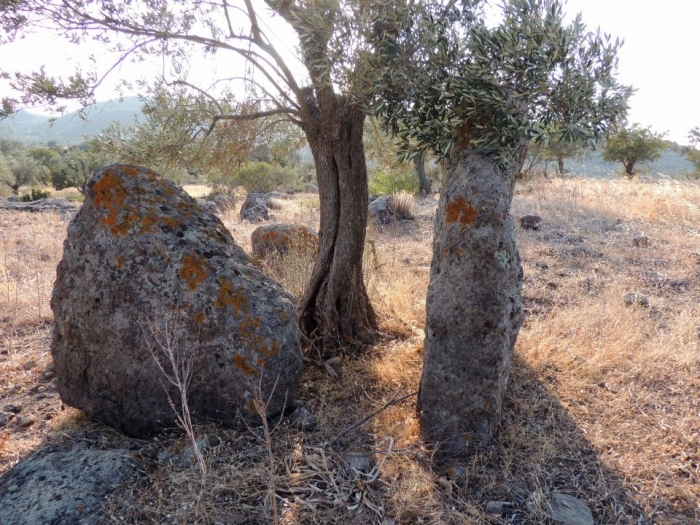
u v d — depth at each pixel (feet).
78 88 11.69
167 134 14.14
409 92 9.76
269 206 50.19
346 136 13.67
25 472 8.85
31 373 14.01
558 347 14.17
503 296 9.80
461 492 9.02
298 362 10.78
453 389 10.05
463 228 9.93
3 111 11.22
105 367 10.39
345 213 14.06
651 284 20.72
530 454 10.06
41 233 36.76
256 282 10.88
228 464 9.33
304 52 12.17
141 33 12.27
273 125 16.72
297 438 10.35
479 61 9.06
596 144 9.69
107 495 8.43
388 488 8.94
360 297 15.06
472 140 9.87
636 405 11.82
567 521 8.24
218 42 12.51
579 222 32.58
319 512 8.38
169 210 10.87
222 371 10.20
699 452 10.03
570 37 8.68
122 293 10.28
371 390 12.52
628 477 9.45
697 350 14.44
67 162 131.75
